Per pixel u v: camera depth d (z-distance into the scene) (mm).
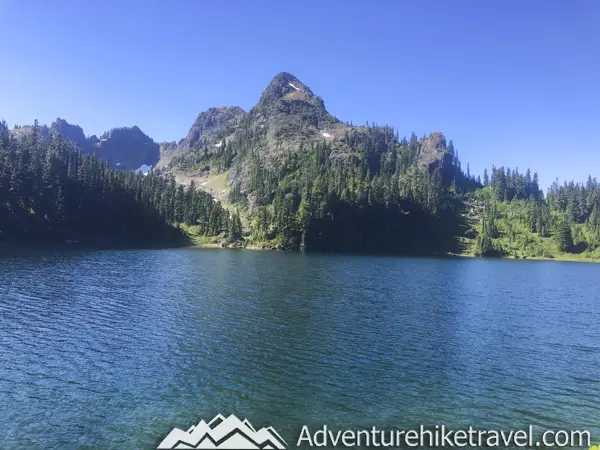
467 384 35156
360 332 50000
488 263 196750
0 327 47562
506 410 30656
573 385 35594
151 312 56781
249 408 29781
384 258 194375
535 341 49062
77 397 30750
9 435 25422
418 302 72500
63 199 194500
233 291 75625
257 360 39188
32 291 69250
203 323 51656
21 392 31297
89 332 46625
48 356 38875
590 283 118938
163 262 127375
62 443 24781
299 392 32562
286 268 122062
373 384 34531
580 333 53531
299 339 46188
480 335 50906
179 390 32312
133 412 28797
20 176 186125
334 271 120125
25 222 177750
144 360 38438
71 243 188250
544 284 112688
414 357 41625
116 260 127500
